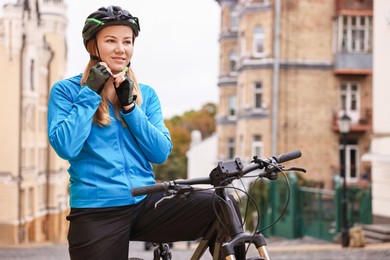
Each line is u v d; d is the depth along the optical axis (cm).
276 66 3512
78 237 332
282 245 2017
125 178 333
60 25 3183
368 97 3581
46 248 2220
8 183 2839
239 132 3756
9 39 2853
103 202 329
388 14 2245
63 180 3316
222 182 311
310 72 3547
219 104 4469
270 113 3528
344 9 3509
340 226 2002
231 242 302
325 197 2117
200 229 342
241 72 3684
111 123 336
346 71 3516
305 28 3544
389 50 2247
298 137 3538
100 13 337
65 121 323
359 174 3581
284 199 2330
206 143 5794
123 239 332
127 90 331
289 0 3534
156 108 365
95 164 332
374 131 2309
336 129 3538
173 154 7531
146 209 341
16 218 2844
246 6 3609
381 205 2194
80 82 346
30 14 2933
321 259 1470
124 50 340
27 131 2962
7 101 2858
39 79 3095
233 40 4366
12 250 2088
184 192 304
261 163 321
